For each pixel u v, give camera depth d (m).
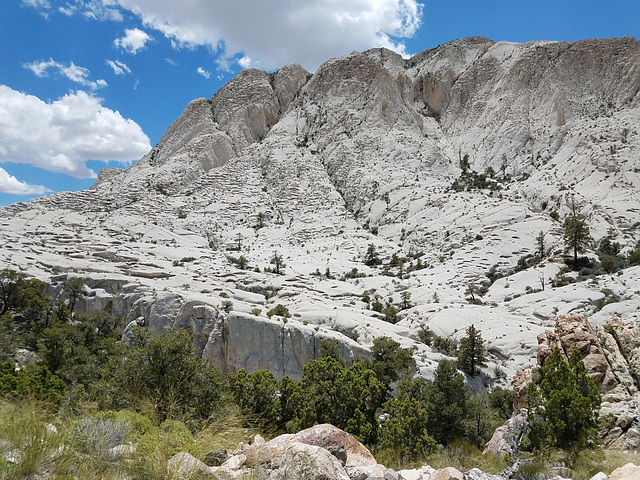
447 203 122.81
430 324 58.19
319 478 6.03
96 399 14.47
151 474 6.01
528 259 88.56
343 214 139.12
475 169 173.38
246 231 129.75
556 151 158.25
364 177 157.75
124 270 76.50
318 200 149.75
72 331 44.56
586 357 16.00
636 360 15.66
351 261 99.56
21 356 43.16
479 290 75.75
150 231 118.12
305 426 19.88
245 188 164.12
